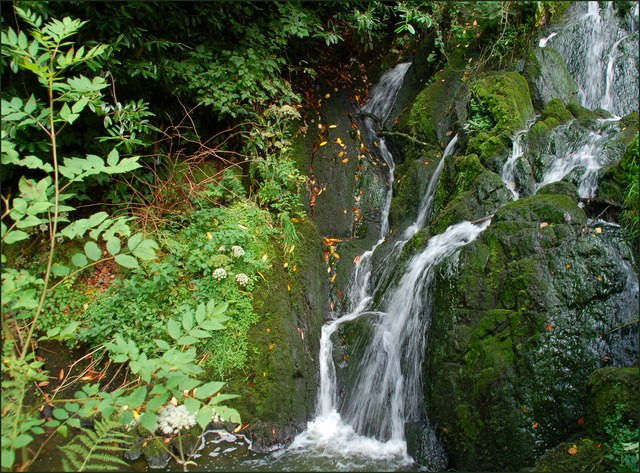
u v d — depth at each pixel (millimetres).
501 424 3459
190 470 3604
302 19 5551
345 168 6059
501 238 3943
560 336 3479
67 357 4137
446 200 5133
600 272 3609
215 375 4086
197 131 5500
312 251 5223
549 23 6070
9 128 3727
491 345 3650
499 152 4910
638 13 6023
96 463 3453
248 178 5422
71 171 3137
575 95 5664
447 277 4047
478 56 6047
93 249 2986
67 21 3357
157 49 4711
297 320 4734
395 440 4156
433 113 5863
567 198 4016
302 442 4125
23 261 4430
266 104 5484
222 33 5355
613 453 3086
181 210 4910
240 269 4508
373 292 5086
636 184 3984
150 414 2855
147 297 4242
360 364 4574
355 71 7141
